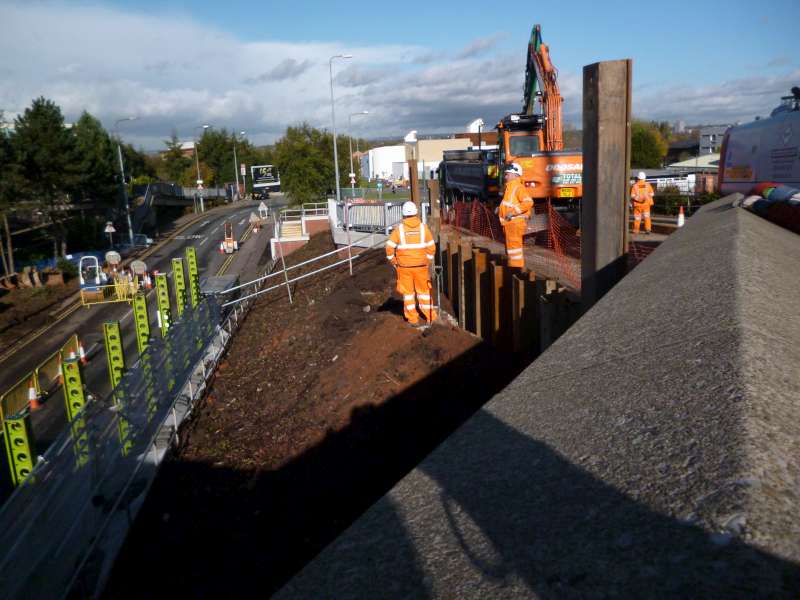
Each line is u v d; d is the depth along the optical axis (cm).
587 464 161
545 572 124
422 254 951
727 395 167
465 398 780
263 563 648
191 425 1078
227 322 1712
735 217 521
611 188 575
